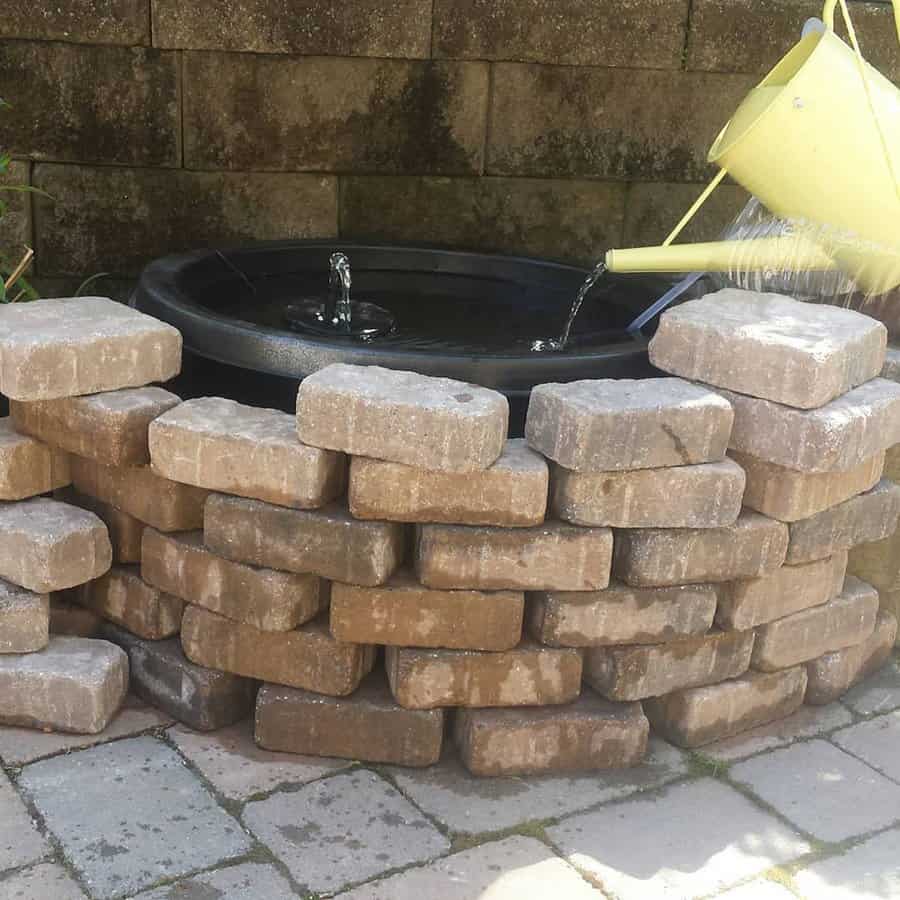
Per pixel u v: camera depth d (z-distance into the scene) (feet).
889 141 9.10
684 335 9.44
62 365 9.25
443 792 9.13
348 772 9.30
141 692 10.03
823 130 9.05
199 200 14.16
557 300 13.43
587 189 14.69
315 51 13.69
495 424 8.59
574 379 10.17
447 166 14.39
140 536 10.00
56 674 9.38
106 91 13.58
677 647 9.53
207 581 9.35
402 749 9.35
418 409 8.46
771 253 9.96
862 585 10.57
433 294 13.70
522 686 9.32
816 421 8.84
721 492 8.98
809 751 9.91
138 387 9.73
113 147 13.82
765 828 8.95
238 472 8.96
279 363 10.23
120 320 9.78
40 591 9.41
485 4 13.74
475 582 8.99
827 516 9.71
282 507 8.96
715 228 14.94
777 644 9.94
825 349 8.87
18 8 13.12
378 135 14.16
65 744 9.40
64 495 10.34
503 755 9.30
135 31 13.35
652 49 14.10
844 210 9.32
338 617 9.07
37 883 7.98
